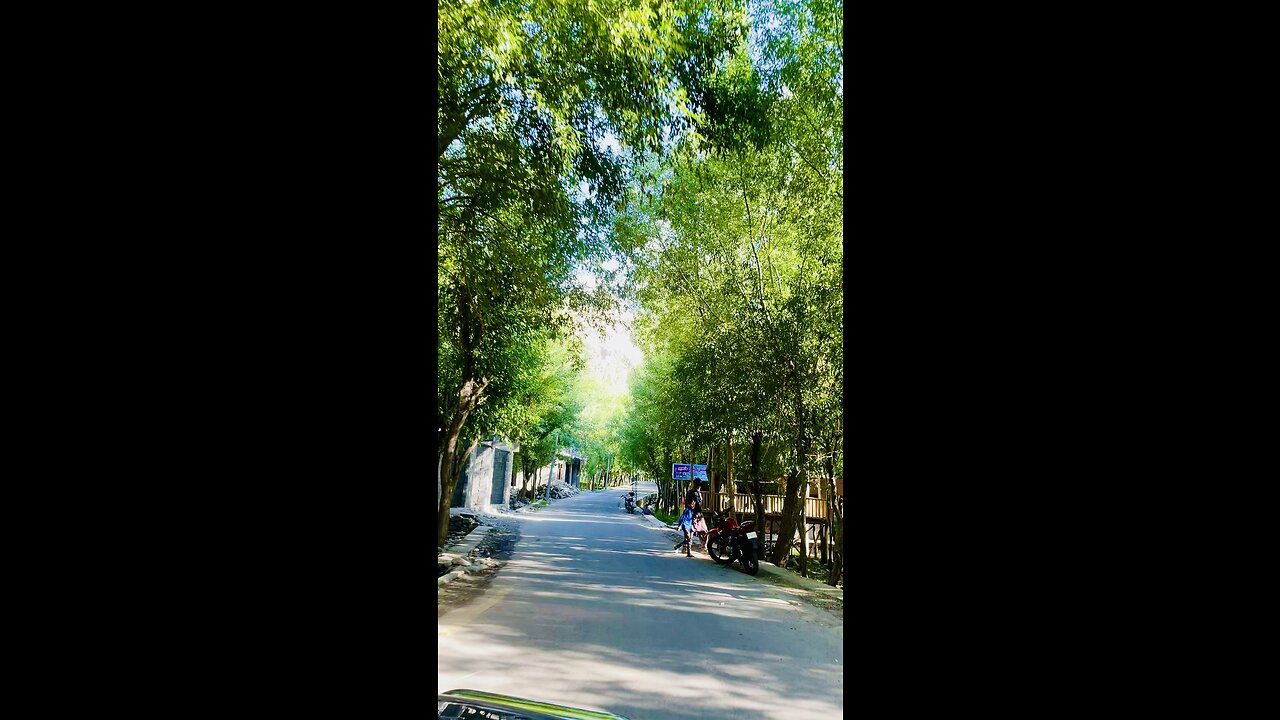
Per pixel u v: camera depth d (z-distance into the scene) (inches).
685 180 508.4
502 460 1316.4
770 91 359.6
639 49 263.1
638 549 673.6
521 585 417.7
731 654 261.6
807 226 440.5
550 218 335.9
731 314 534.6
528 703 94.2
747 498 893.2
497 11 229.8
